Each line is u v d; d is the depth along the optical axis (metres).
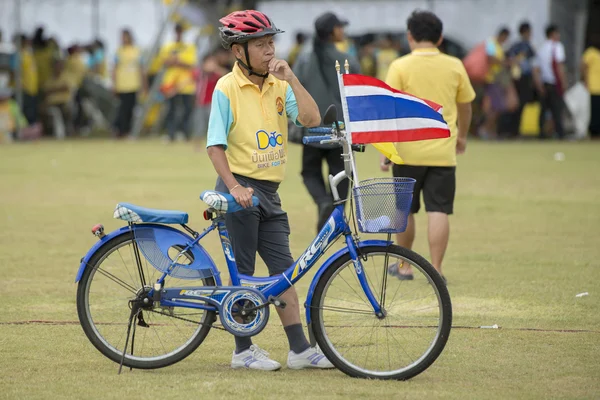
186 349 13.21
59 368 13.23
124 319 14.79
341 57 22.39
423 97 18.44
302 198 31.06
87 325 13.26
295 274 13.05
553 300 17.31
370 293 13.05
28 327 15.41
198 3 60.12
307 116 13.18
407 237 19.05
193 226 24.83
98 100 61.88
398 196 12.45
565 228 24.95
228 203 12.77
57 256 21.41
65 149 51.25
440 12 58.72
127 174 38.12
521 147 51.75
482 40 58.31
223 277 18.09
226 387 12.35
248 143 13.20
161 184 34.62
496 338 14.79
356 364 13.09
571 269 19.95
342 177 13.12
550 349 14.18
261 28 12.95
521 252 21.81
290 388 12.33
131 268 13.59
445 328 12.66
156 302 12.99
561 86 55.72
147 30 63.22
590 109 57.75
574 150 49.28
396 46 59.06
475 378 12.80
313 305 12.96
